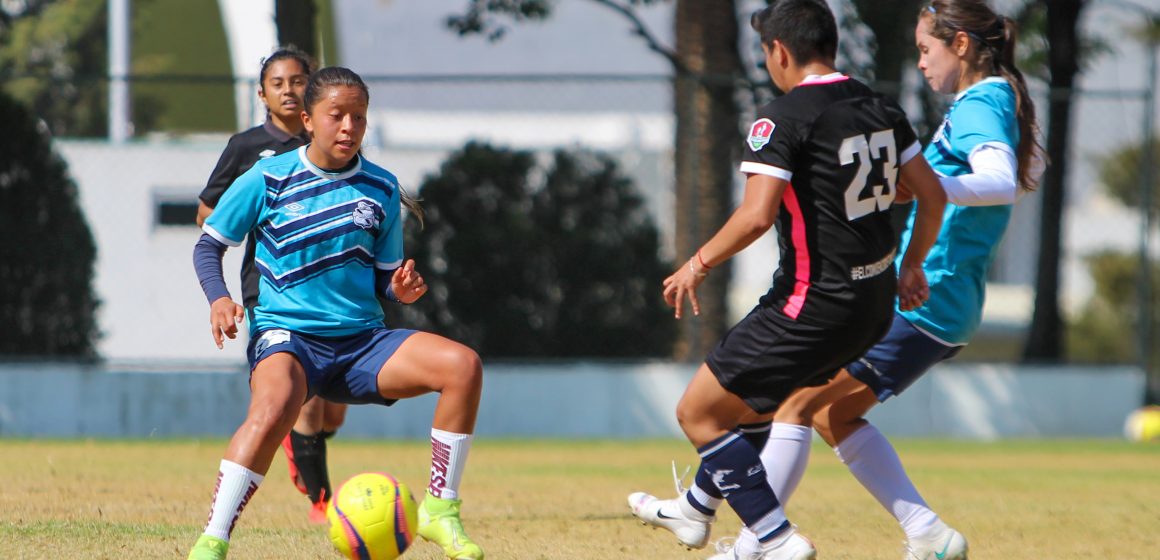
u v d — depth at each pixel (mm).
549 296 52062
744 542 16453
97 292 57031
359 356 16156
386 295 16781
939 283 17203
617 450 40844
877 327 15406
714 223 52656
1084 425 50219
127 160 58688
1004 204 16203
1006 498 27109
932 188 15516
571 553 18375
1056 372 50250
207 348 59000
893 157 15180
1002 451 43062
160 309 58844
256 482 15070
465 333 51469
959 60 17500
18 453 34312
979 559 18844
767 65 15992
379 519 15555
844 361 15594
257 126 21328
